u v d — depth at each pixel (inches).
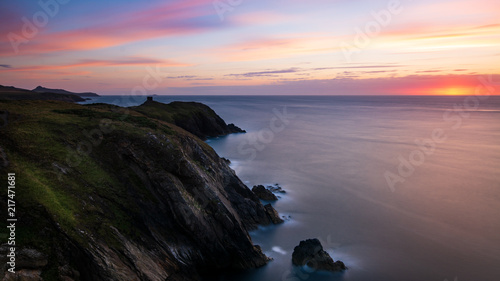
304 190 2176.4
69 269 779.4
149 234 1040.2
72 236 821.9
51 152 1102.4
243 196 1705.2
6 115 1311.5
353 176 2554.1
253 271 1181.1
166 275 957.2
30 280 704.4
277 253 1323.8
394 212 1809.8
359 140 4458.7
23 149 1063.0
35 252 753.0
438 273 1216.8
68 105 1828.2
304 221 1662.2
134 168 1194.0
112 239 912.3
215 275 1148.5
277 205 1881.2
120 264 856.9
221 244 1179.3
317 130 5590.6
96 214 955.3
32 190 885.8
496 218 1737.2
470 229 1599.4
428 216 1761.8
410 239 1486.2
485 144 4202.8
